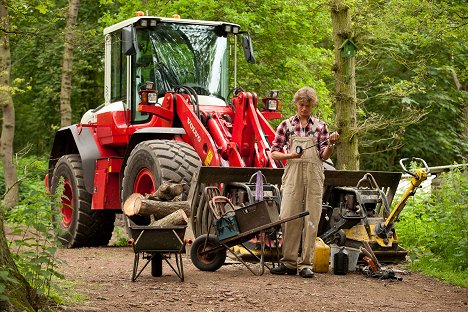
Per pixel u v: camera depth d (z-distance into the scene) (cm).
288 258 827
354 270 857
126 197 1066
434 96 2091
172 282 766
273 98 1097
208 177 898
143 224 927
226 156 1004
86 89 2661
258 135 980
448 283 820
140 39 1150
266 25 1781
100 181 1184
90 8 2542
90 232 1225
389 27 1274
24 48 2536
